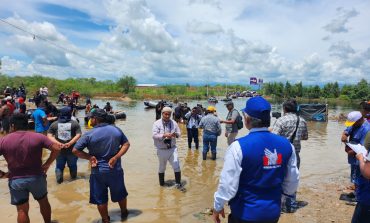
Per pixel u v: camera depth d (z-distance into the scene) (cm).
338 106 6450
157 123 802
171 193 769
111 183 579
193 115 1329
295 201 675
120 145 591
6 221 591
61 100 3484
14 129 516
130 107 4500
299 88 10731
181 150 1318
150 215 634
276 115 862
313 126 2478
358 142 632
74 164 863
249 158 304
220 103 6469
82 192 764
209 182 863
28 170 515
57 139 831
